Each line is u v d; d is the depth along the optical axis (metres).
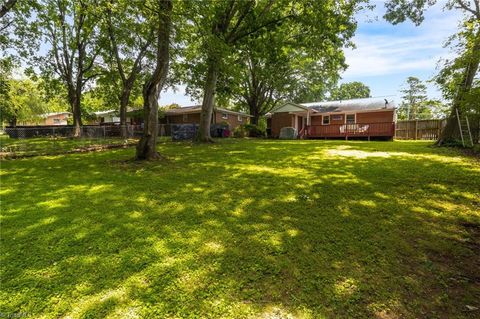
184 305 1.94
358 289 2.12
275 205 4.02
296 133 20.75
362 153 9.27
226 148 11.57
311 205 4.00
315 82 27.09
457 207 3.85
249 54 14.59
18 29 14.98
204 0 7.65
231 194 4.58
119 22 9.24
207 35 8.59
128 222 3.40
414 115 42.34
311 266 2.44
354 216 3.57
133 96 22.28
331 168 6.64
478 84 7.76
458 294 2.07
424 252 2.67
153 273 2.32
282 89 27.12
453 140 10.58
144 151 8.07
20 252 2.67
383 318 1.84
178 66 14.35
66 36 18.25
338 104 22.69
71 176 6.05
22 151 10.34
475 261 2.51
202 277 2.27
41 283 2.19
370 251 2.69
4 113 29.12
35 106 34.97
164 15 7.12
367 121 20.50
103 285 2.16
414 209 3.79
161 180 5.59
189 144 13.55
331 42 13.14
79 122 19.17
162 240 2.93
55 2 15.97
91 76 20.02
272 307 1.93
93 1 8.64
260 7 13.18
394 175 5.71
